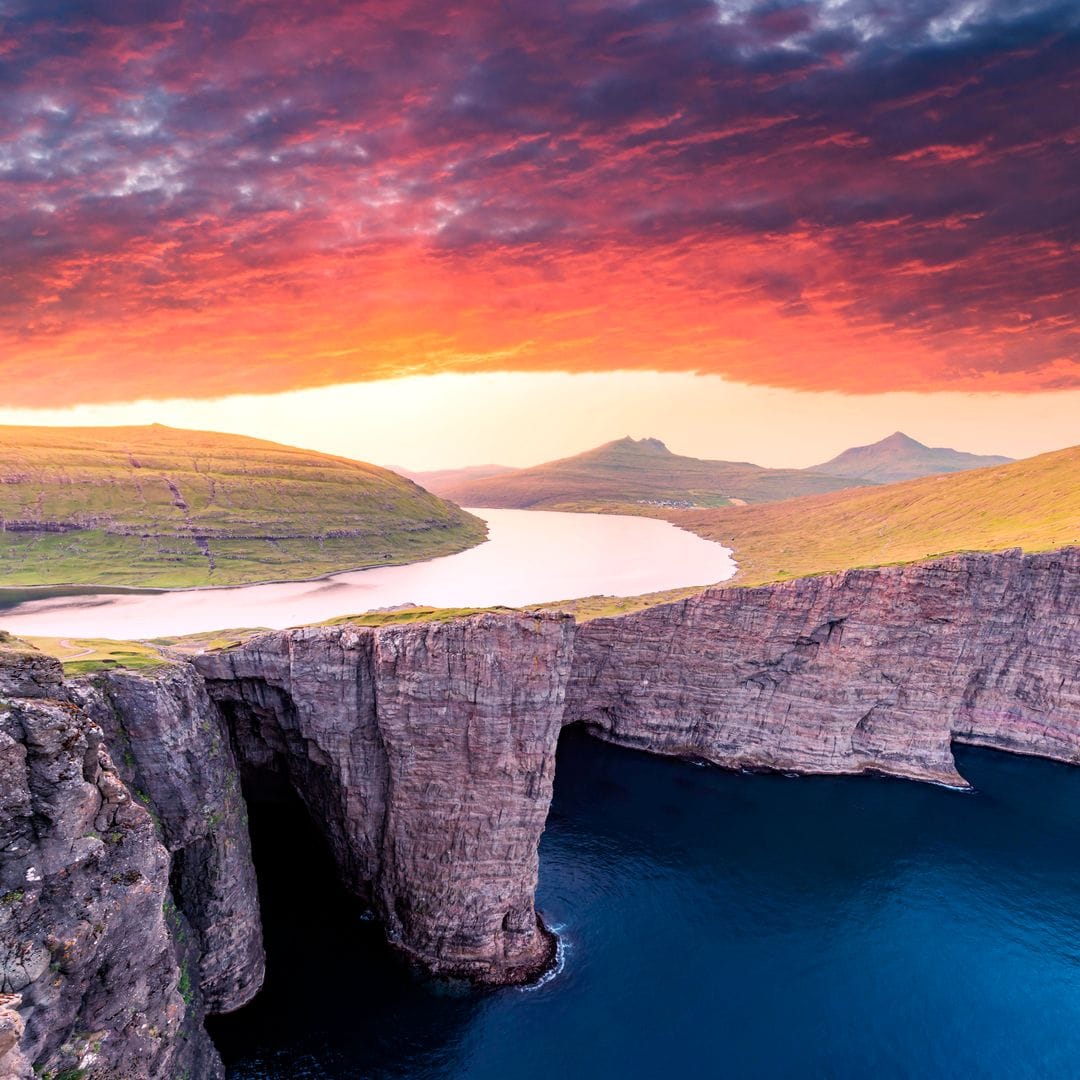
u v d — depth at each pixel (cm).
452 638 6875
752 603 11838
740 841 9375
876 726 11775
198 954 5866
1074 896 8338
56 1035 3428
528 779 6994
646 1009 6519
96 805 3869
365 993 6512
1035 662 12675
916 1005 6662
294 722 7512
